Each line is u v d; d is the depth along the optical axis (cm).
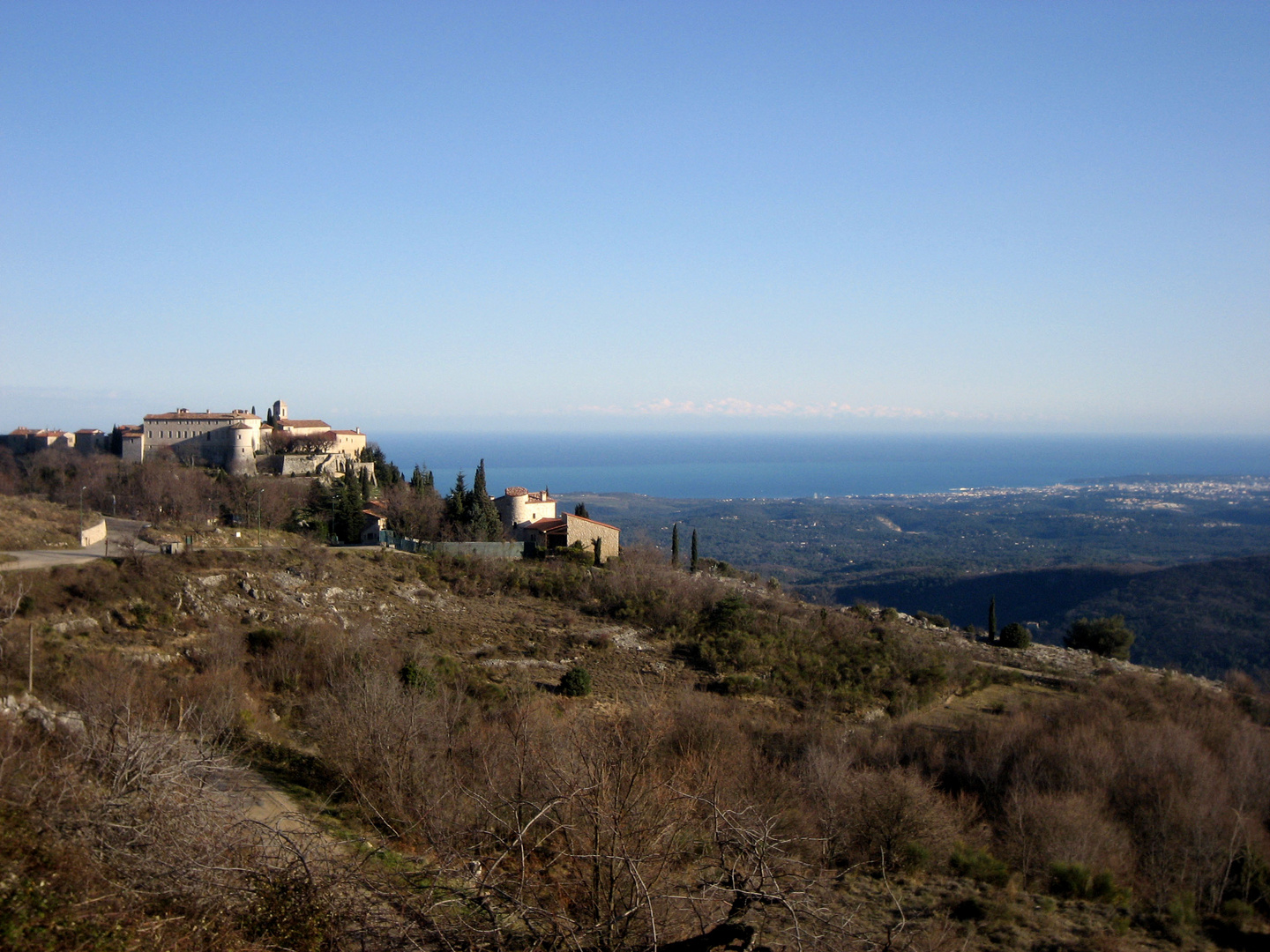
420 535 5809
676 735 1961
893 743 2611
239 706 2048
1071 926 1555
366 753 1495
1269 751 2573
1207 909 1769
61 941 752
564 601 4594
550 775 1032
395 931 785
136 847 912
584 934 771
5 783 997
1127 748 2433
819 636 4262
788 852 1518
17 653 2214
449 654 3375
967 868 1759
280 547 4694
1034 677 4197
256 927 813
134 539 4394
